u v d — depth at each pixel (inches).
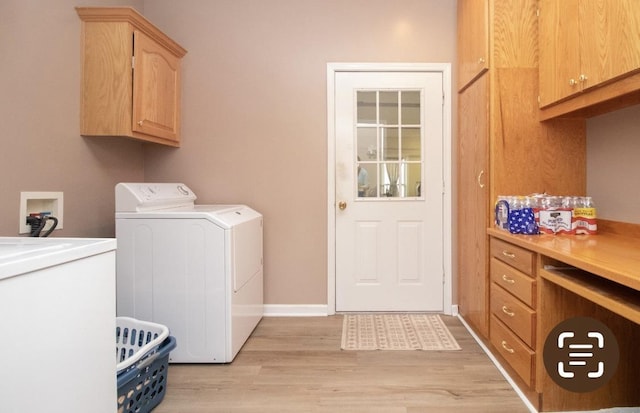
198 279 81.9
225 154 114.9
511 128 85.8
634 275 41.1
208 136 114.8
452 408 65.9
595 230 75.1
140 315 82.9
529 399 66.9
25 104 69.8
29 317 31.3
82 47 84.8
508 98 85.7
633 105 71.7
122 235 82.8
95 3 90.0
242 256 90.1
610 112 77.8
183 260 82.0
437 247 114.4
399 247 115.0
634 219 72.0
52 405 33.9
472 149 98.0
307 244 114.9
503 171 86.1
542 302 62.2
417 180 115.3
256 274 104.0
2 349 28.9
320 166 114.3
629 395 62.6
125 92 85.4
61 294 35.0
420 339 95.4
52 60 76.2
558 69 74.0
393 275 115.3
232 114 114.5
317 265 115.0
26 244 42.3
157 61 98.1
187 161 115.0
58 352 34.6
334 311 115.1
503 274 76.9
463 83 104.4
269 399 69.2
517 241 70.0
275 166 114.7
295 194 114.7
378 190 115.3
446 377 76.6
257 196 115.0
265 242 115.0
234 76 114.3
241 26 113.8
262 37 113.8
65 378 35.5
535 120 85.7
